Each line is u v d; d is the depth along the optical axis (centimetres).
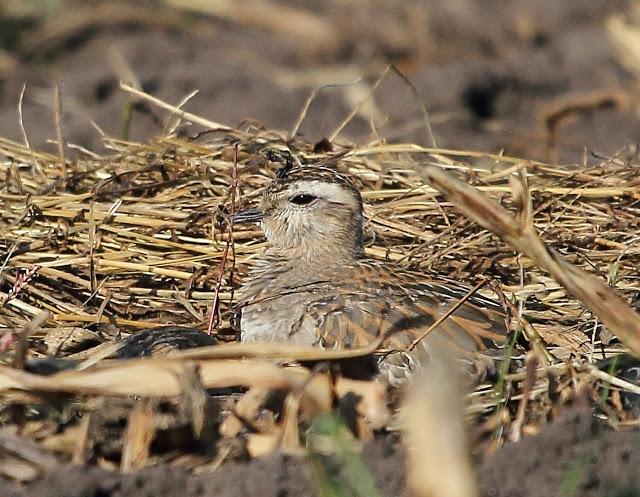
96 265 1302
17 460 934
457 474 773
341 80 2256
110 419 958
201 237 1344
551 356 1123
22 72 2277
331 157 1416
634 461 944
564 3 2448
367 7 2542
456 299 1190
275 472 909
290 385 967
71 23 2527
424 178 1041
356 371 1130
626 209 1356
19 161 1457
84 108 2083
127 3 2636
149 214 1350
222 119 2091
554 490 914
